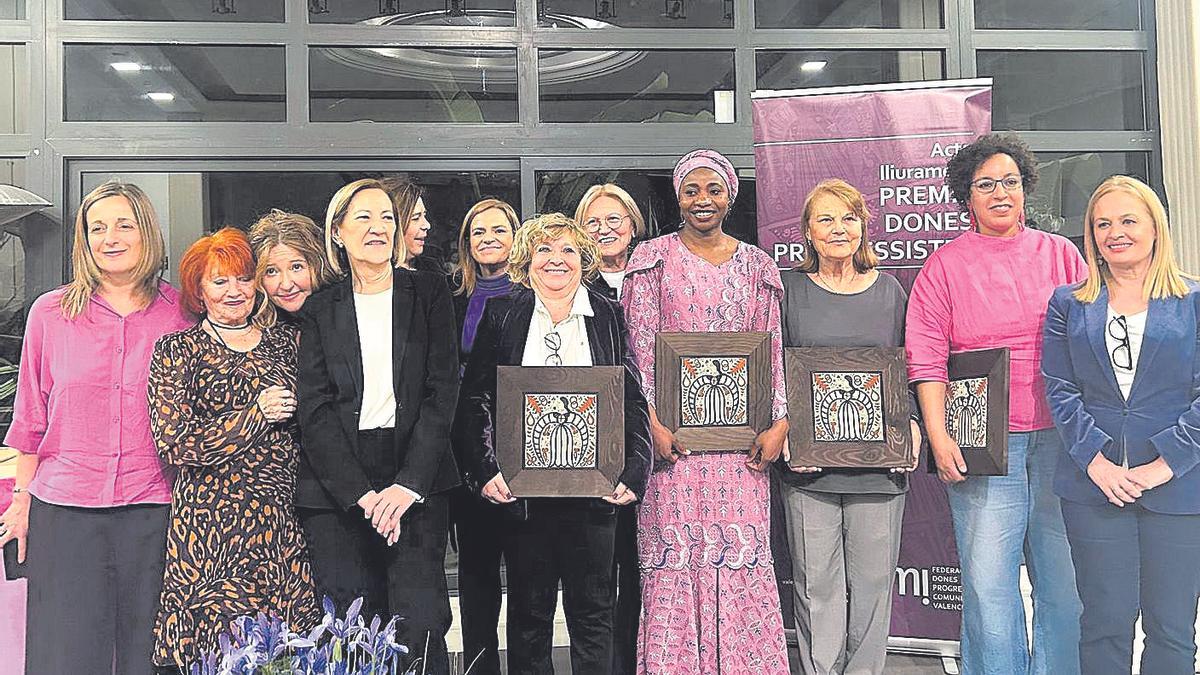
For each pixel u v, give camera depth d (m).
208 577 2.83
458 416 3.18
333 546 2.95
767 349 3.23
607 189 3.70
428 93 4.10
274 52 4.03
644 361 3.26
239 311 2.95
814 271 3.37
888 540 3.27
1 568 3.08
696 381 3.22
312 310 3.03
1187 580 3.03
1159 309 3.04
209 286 2.93
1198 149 4.13
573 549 3.10
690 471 3.23
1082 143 4.34
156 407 2.87
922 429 3.50
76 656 2.96
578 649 3.11
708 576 3.22
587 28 4.18
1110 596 3.08
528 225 3.26
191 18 4.00
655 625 3.21
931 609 3.62
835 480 3.24
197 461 2.84
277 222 3.17
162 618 2.87
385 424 3.00
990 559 3.23
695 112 4.23
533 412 3.12
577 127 4.14
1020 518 3.24
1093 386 3.09
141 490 3.00
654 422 3.21
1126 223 3.04
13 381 3.87
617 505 3.12
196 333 2.95
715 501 3.22
